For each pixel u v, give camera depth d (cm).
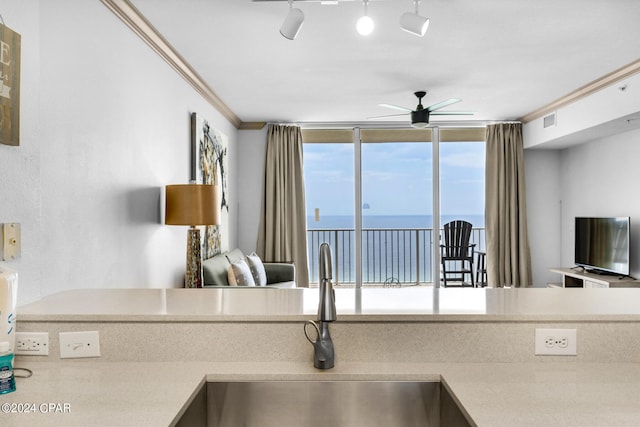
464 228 650
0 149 150
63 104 209
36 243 168
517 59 373
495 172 630
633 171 489
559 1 271
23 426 96
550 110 548
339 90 463
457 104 534
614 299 158
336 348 137
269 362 136
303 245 624
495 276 626
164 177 341
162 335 137
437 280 636
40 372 129
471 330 135
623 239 484
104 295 170
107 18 252
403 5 274
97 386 119
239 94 477
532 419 98
